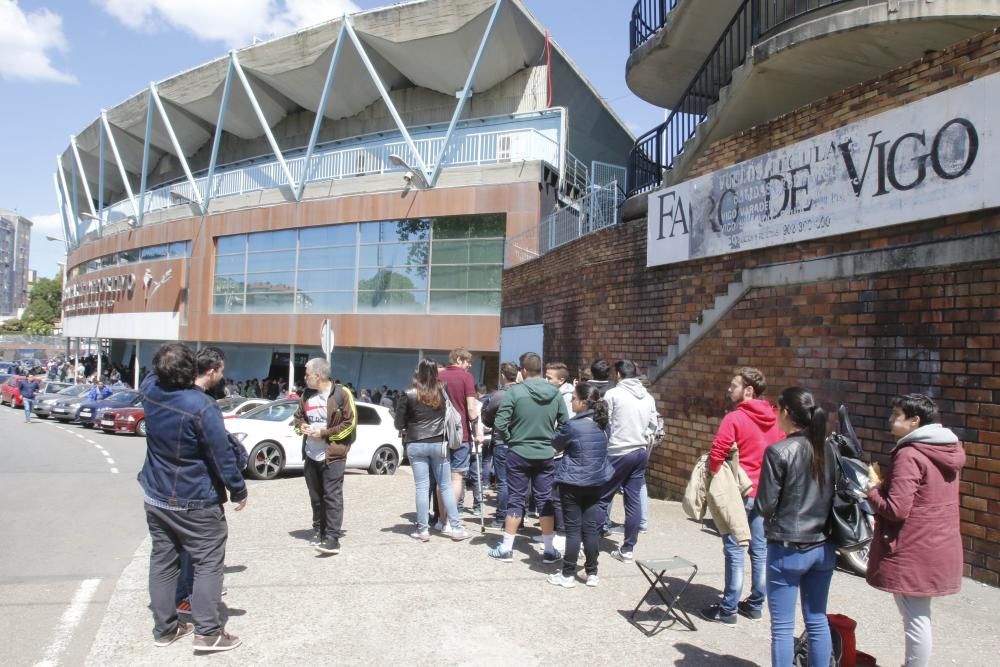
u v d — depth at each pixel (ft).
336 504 21.08
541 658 14.01
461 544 22.65
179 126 120.57
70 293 155.12
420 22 81.46
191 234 102.17
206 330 97.81
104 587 18.99
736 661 13.98
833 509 11.86
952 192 18.88
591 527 18.34
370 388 87.15
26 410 83.92
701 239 29.60
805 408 12.02
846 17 24.66
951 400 19.01
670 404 31.30
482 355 76.59
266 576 18.98
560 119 82.99
